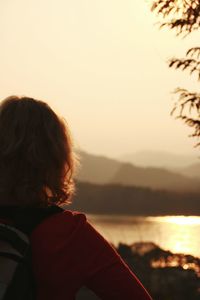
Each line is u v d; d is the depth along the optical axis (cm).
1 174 208
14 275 191
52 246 198
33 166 208
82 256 199
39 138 211
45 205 209
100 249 201
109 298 199
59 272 197
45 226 201
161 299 1521
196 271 1606
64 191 215
